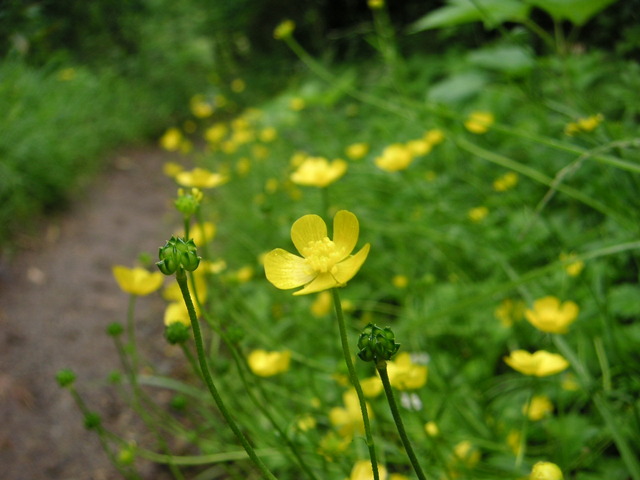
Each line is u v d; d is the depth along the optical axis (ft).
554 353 0.93
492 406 0.91
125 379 1.20
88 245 2.08
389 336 0.40
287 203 1.75
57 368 1.41
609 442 0.77
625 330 0.88
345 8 3.78
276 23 4.37
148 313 1.63
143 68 3.95
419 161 1.65
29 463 1.15
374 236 1.44
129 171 3.02
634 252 0.93
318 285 0.45
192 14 4.53
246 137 2.36
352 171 1.73
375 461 0.41
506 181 1.28
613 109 1.31
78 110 2.91
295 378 1.09
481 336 1.08
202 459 0.92
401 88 1.58
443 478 0.75
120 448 1.17
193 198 0.66
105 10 3.69
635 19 1.34
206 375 0.40
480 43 2.10
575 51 1.59
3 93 2.29
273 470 0.97
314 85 1.96
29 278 1.82
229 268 1.68
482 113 1.45
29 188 2.22
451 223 1.33
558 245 1.11
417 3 2.94
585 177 1.14
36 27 2.55
